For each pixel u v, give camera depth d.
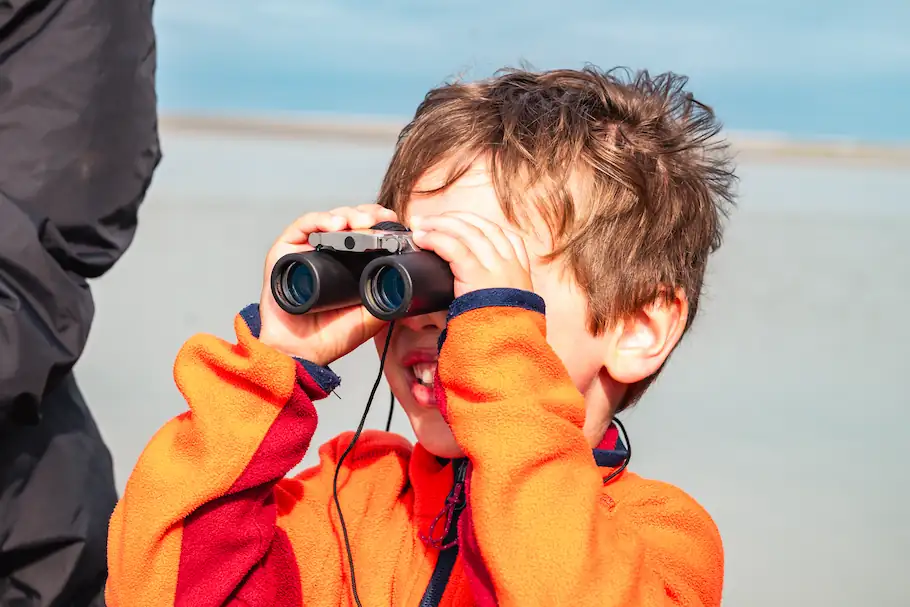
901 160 28.02
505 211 1.30
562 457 1.10
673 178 1.44
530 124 1.36
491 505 1.07
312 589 1.28
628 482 1.35
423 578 1.28
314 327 1.26
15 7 1.46
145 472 1.21
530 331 1.12
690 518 1.31
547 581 1.03
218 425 1.20
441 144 1.37
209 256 6.45
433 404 1.32
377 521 1.36
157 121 1.69
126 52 1.58
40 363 1.43
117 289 5.43
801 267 7.58
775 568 2.69
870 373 4.76
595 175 1.34
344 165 13.61
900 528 2.99
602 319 1.33
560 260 1.30
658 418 3.96
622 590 1.04
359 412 3.50
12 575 1.56
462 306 1.12
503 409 1.09
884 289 6.87
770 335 5.50
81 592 1.62
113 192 1.57
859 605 2.50
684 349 5.12
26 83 1.48
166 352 4.32
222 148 17.00
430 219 1.18
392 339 1.34
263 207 8.78
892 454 3.64
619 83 1.57
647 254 1.37
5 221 1.42
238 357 1.23
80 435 1.67
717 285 6.79
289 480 1.42
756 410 4.11
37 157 1.48
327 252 1.18
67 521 1.58
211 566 1.19
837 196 14.37
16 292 1.43
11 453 1.54
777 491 3.22
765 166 22.44
